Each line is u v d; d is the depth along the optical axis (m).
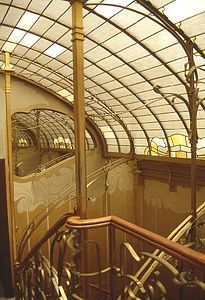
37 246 3.28
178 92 5.69
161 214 8.02
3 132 7.64
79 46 2.52
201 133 6.28
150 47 4.87
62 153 11.93
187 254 1.46
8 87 6.17
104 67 6.07
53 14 4.73
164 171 7.75
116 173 8.81
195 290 4.41
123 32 4.73
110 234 2.23
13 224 6.65
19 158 12.73
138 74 5.80
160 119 6.89
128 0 3.95
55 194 8.59
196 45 4.37
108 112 7.88
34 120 11.34
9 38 5.73
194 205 3.35
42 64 6.83
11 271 7.49
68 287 2.39
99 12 4.38
